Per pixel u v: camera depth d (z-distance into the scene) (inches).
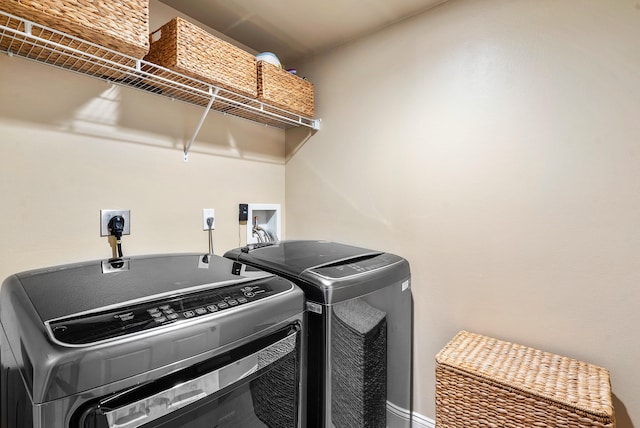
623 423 44.2
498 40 53.7
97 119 50.2
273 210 82.3
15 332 27.4
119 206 52.9
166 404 25.7
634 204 43.4
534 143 50.6
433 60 60.7
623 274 44.2
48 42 35.8
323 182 77.8
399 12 62.5
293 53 78.9
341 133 74.6
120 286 33.6
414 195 63.7
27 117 43.6
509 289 53.2
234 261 48.8
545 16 49.4
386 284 50.6
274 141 81.6
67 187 47.2
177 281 36.0
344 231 74.2
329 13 62.6
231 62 54.8
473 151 56.4
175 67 47.1
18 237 43.0
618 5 44.2
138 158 55.2
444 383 47.1
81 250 48.6
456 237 58.6
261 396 33.2
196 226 64.2
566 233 48.2
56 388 21.2
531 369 44.6
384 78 67.5
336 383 41.6
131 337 24.4
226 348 29.8
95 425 22.4
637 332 43.3
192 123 63.3
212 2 59.0
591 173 46.2
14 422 26.8
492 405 42.8
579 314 47.3
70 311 26.9
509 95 52.7
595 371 44.1
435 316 61.2
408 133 64.2
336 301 41.3
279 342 34.8
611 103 44.8
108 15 37.3
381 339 49.8
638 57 43.1
